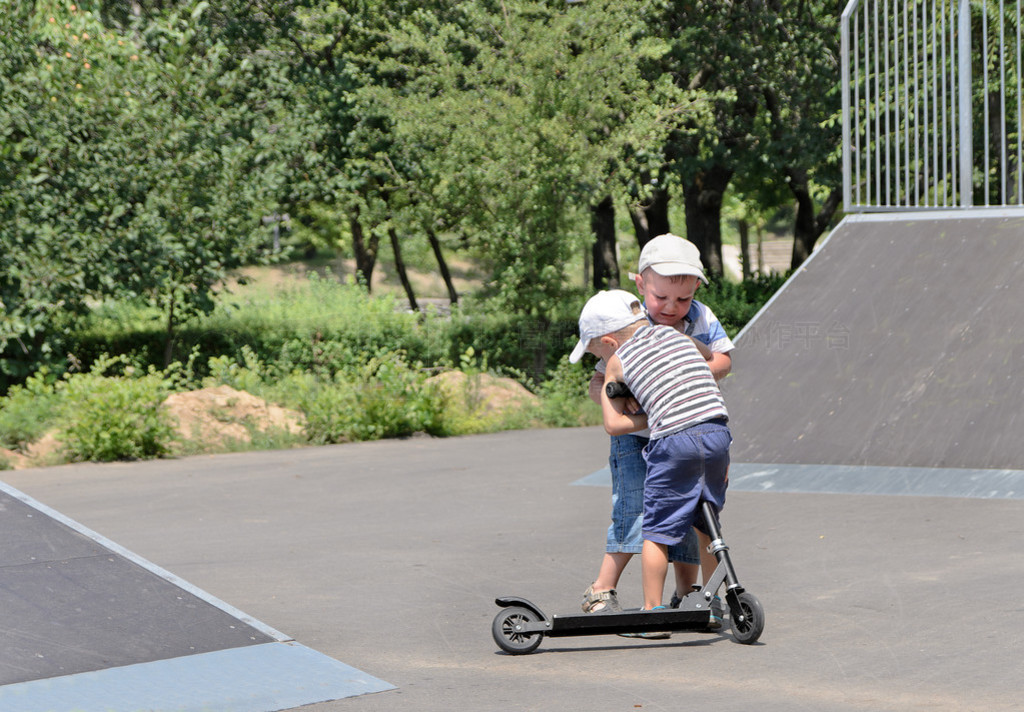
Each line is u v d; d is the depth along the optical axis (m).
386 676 5.59
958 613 6.48
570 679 5.50
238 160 24.23
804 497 10.36
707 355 6.64
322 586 7.68
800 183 35.34
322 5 30.06
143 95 23.11
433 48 24.97
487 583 7.69
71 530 7.79
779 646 5.96
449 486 12.38
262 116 28.80
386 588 7.59
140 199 23.08
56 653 5.74
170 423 16.19
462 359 21.09
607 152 23.70
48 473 14.05
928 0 17.19
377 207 29.53
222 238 23.86
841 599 6.91
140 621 6.26
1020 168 13.72
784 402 11.89
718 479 6.19
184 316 24.77
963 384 11.33
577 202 24.19
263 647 6.00
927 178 14.12
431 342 26.72
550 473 13.26
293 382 20.14
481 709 5.03
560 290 24.92
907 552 8.14
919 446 10.83
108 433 15.17
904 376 11.66
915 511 9.58
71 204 22.42
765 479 10.94
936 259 12.94
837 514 9.60
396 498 11.65
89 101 22.52
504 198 23.86
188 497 11.98
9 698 5.15
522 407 19.81
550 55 23.42
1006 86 16.89
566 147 23.55
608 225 31.81
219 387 18.20
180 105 24.03
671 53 28.55
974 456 10.52
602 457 14.62
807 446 11.27
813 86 29.55
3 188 21.42
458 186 25.20
